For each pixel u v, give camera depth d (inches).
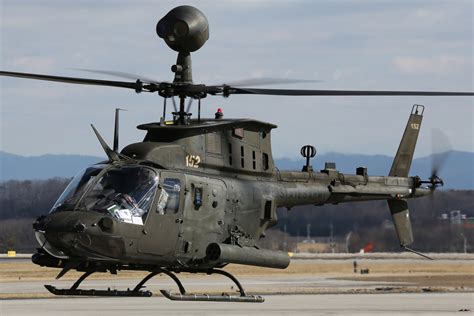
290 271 4975.4
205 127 1791.3
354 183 2177.7
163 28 1727.4
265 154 1930.4
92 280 3809.1
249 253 1803.6
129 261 1668.3
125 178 1667.1
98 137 1694.1
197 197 1736.0
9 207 5989.2
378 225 5644.7
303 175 2046.0
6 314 1894.7
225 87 1764.3
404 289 3174.2
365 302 2375.7
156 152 1717.5
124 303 2271.2
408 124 2405.3
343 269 5236.2
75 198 1644.9
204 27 1734.7
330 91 1815.9
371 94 1836.9
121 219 1628.9
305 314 1950.1
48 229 1608.0
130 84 1748.3
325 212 5816.9
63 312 1957.4
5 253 5816.9
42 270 4411.9
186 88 1765.5
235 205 1813.5
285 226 5861.2
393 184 2295.8
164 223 1684.3
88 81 1724.9
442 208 5344.5
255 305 2247.8
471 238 5359.3
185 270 1798.7
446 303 2351.1
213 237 1770.4
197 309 2086.6
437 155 2390.5
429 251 5359.3
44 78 1690.5
